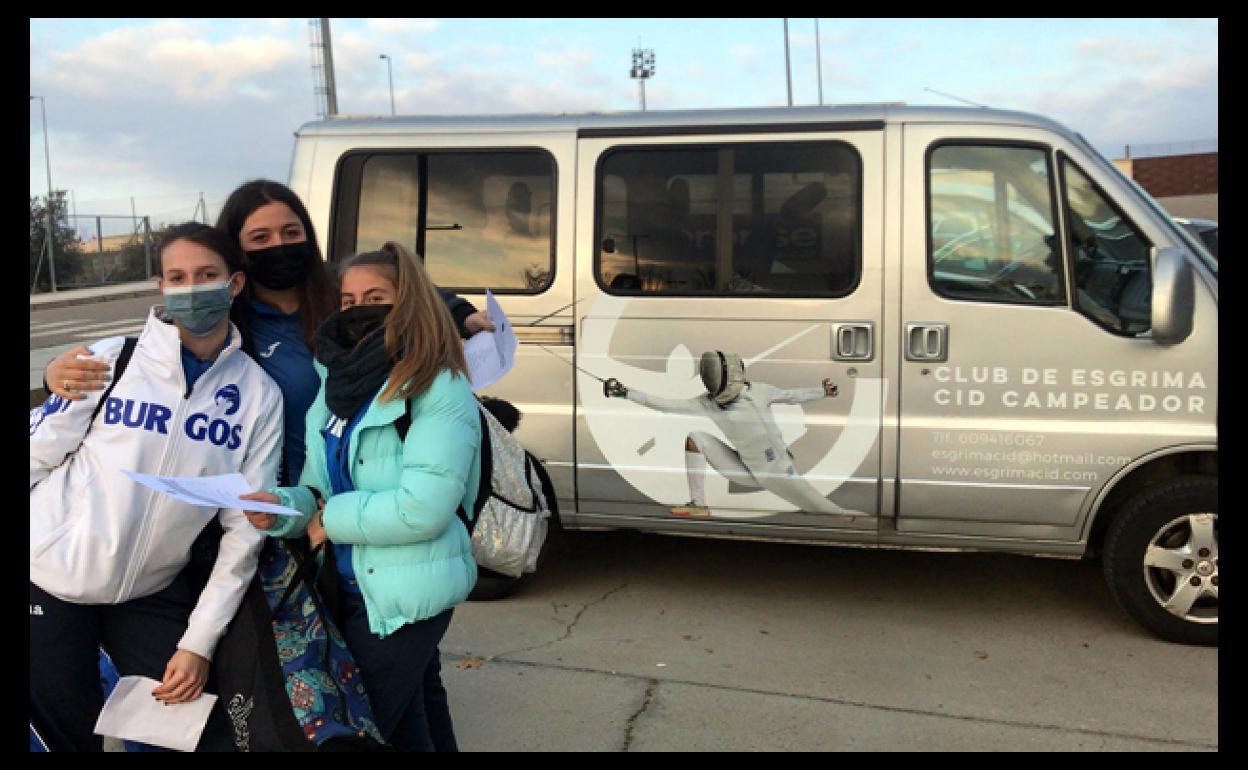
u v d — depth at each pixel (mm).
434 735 3113
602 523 4992
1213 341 4281
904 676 4113
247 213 2748
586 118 4996
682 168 4836
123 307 22062
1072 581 5301
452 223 5098
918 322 4547
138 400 2492
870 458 4613
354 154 5184
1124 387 4371
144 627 2600
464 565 2588
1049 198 4488
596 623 4727
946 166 4586
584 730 3617
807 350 4664
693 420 4793
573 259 4926
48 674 2494
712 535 4887
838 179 4668
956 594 5125
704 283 4801
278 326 2893
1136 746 3510
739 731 3613
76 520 2449
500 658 4285
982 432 4496
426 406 2459
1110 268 4438
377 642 2533
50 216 26438
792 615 4836
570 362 4926
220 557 2559
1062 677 4102
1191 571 4340
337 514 2430
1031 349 4445
